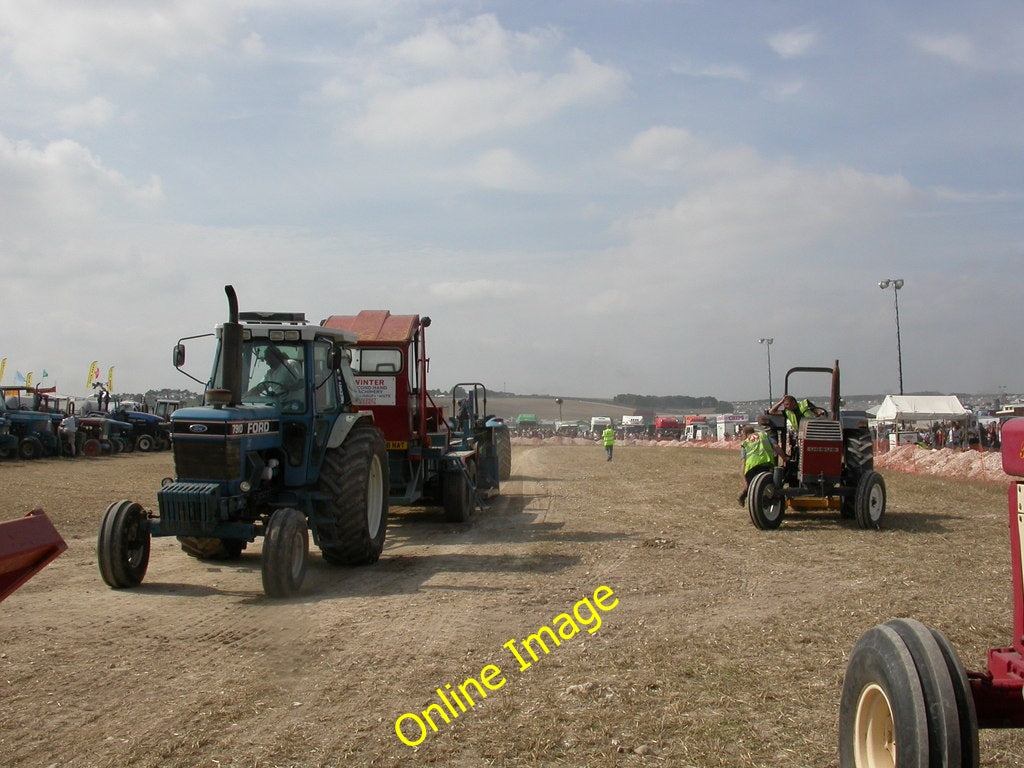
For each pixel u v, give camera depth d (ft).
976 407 182.39
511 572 31.37
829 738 15.28
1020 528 11.73
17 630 22.95
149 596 27.35
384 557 35.37
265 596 27.14
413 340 45.14
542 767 14.20
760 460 42.11
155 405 133.18
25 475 76.48
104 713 16.72
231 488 28.12
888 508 49.65
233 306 29.91
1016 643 11.90
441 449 45.96
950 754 10.47
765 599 26.37
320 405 32.60
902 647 11.29
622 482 73.20
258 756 14.64
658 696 17.57
